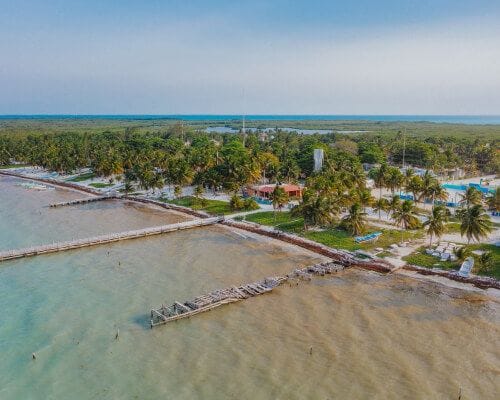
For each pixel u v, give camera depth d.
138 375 48.84
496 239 89.31
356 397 45.16
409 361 51.03
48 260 84.75
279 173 146.88
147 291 69.88
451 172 175.62
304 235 96.06
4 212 125.12
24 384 47.34
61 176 188.88
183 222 109.88
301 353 52.75
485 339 55.34
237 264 82.00
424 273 75.06
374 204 106.56
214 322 60.12
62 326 58.88
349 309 63.44
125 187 154.25
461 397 45.12
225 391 46.09
